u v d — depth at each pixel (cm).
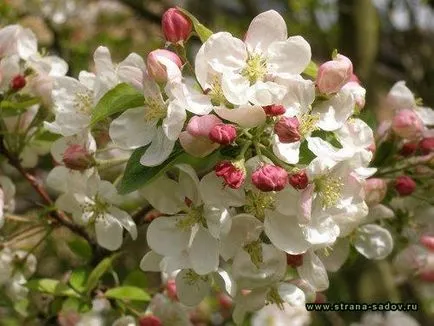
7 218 33
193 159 28
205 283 27
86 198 30
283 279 28
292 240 25
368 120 33
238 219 25
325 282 27
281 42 26
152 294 34
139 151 26
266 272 26
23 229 35
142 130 26
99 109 26
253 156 25
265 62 26
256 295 27
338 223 26
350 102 26
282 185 24
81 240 34
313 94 25
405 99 33
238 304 28
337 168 25
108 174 32
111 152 32
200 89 25
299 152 26
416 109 34
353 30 59
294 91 25
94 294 33
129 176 25
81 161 29
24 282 33
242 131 25
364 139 27
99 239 30
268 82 25
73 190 31
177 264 26
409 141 32
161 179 26
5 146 33
